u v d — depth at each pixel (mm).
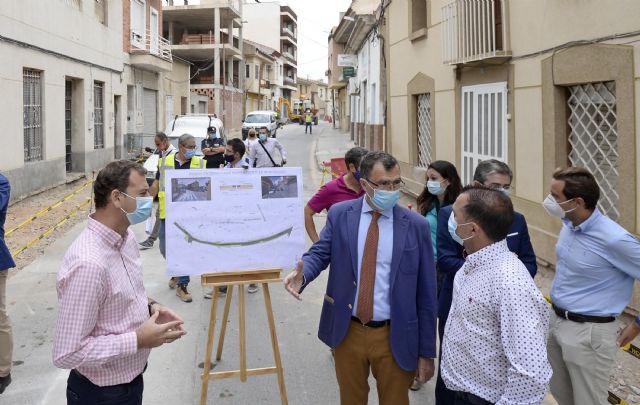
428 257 3236
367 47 21266
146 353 2781
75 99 16234
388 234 3221
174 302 6617
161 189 6836
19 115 11992
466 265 2639
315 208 5059
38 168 13078
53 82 13938
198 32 41250
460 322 2639
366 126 21844
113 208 2646
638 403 4266
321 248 3338
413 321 3188
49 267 7836
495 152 8984
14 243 8984
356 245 3230
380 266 3213
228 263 3756
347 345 3273
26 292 6816
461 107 10250
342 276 3256
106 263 2555
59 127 14367
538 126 7676
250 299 6770
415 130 13344
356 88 26250
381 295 3205
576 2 6672
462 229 2627
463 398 2648
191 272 3703
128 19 20906
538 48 7562
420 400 4438
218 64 36438
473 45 9070
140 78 22547
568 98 7246
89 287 2449
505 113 8570
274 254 3832
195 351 5289
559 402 3498
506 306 2412
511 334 2387
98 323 2570
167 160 6855
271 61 60344
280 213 3855
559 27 7043
